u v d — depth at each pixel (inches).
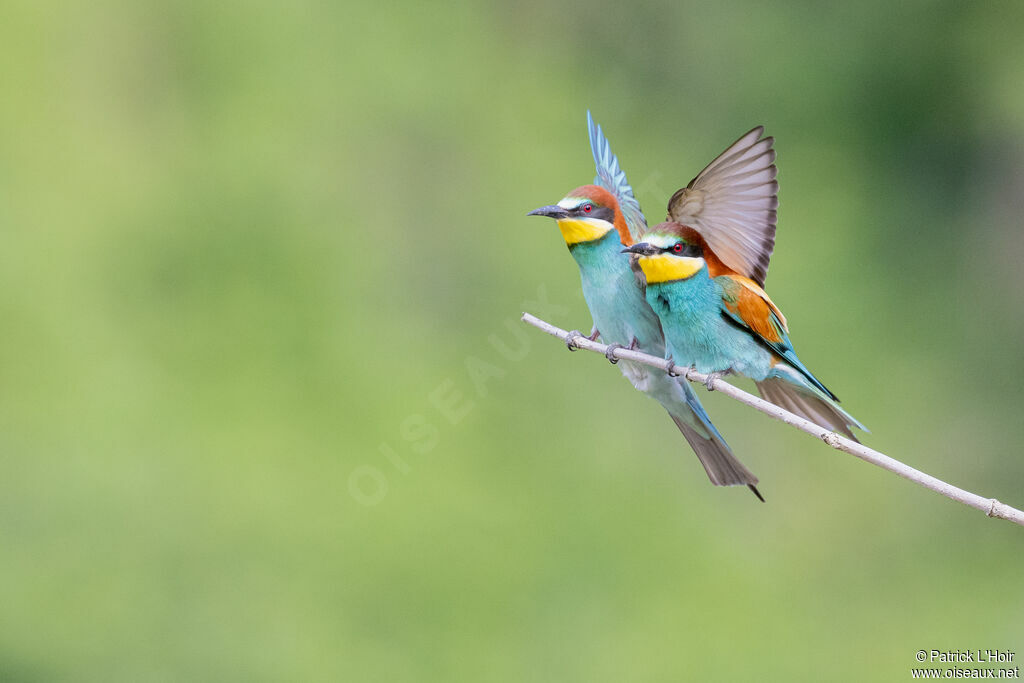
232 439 525.0
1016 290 676.1
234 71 619.8
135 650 494.0
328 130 613.6
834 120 691.4
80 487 518.9
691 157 670.5
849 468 580.4
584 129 642.8
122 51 621.6
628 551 516.7
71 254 577.6
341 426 536.7
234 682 486.3
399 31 634.2
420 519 514.9
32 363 548.1
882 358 641.6
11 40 605.9
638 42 682.8
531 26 668.7
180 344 559.2
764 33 690.2
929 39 683.4
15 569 503.5
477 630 491.2
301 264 579.2
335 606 495.5
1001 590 570.3
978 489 625.9
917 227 681.6
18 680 494.0
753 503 559.5
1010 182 683.4
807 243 658.2
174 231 585.6
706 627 509.4
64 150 601.0
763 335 258.4
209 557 505.7
